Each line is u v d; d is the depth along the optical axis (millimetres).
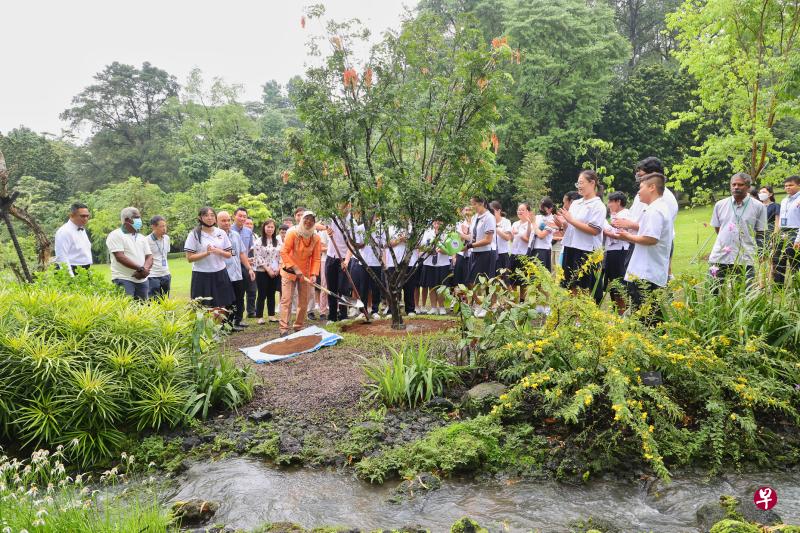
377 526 3174
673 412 3797
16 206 8289
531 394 4543
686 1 11734
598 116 34125
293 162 7258
